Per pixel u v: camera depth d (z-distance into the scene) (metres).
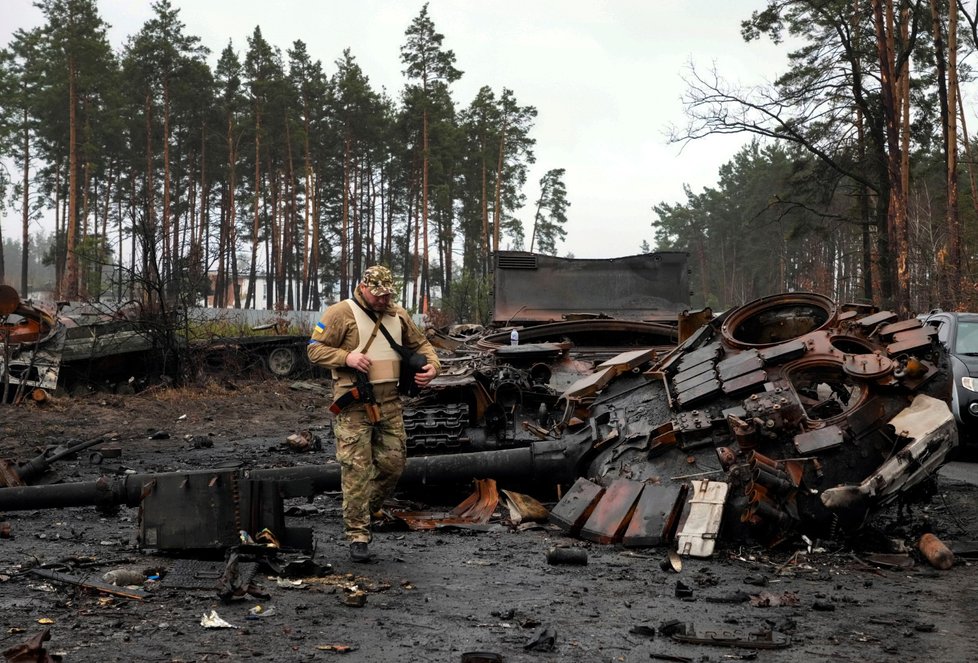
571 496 7.09
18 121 63.84
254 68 60.53
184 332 20.88
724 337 7.73
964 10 31.47
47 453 8.53
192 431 14.95
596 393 7.91
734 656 4.12
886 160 35.69
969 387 12.48
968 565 6.17
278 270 62.12
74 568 5.48
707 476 6.65
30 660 3.64
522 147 68.88
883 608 5.00
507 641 4.27
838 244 69.06
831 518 6.27
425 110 59.59
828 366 6.84
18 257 188.75
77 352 17.39
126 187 62.50
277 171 64.56
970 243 37.81
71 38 54.09
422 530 7.14
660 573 5.73
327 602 4.88
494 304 12.65
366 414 6.04
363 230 76.50
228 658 3.92
